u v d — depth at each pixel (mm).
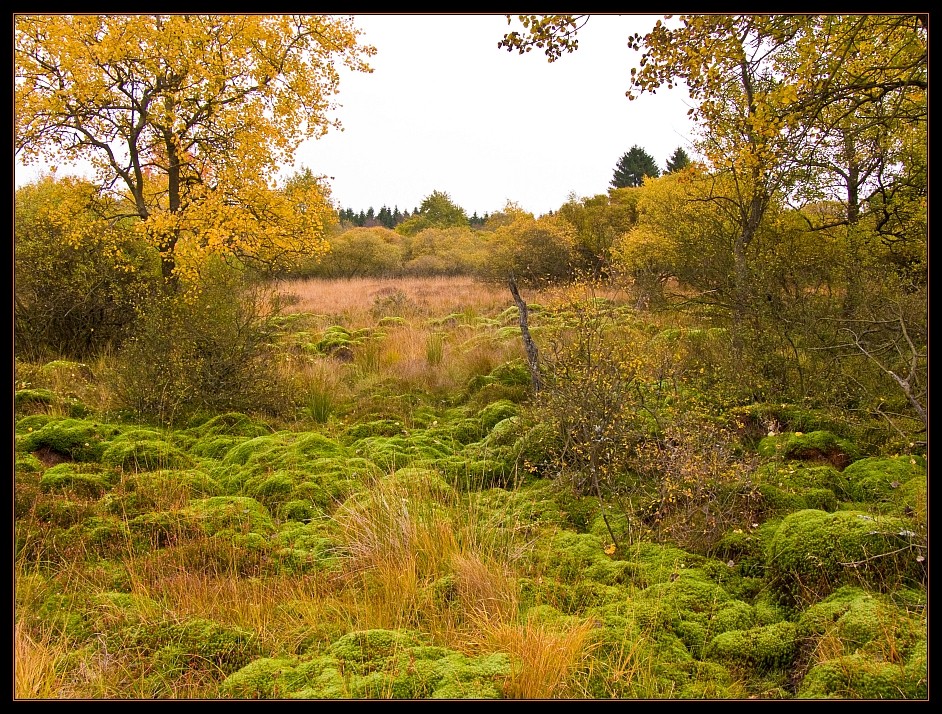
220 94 10984
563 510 5184
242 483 5840
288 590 4020
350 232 34219
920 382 5512
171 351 8086
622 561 4262
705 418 5430
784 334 6727
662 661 3246
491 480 6004
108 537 4629
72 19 9719
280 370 9000
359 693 2912
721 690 3018
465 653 3316
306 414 8344
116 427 6988
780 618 3623
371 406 8461
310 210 11648
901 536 3717
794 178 7988
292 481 5598
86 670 3168
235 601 3824
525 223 23109
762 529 4395
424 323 14867
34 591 3904
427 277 31000
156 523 4762
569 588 3973
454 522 4746
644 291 9391
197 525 4750
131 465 6043
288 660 3262
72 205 11133
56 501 4988
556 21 5102
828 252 7559
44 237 10531
